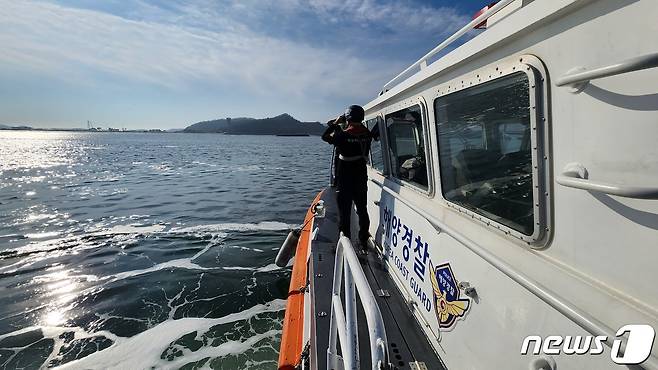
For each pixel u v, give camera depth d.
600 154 1.11
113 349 5.10
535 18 1.30
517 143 1.56
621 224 1.07
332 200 6.95
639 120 0.98
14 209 13.99
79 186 20.09
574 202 1.24
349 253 1.84
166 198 16.27
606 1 1.06
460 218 2.17
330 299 3.11
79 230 10.94
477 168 1.94
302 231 5.89
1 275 7.58
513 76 1.52
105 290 6.87
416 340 2.59
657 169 0.94
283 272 7.67
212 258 8.48
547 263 1.38
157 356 4.92
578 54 1.17
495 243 1.76
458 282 2.10
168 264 8.12
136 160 40.25
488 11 1.71
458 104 2.07
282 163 37.31
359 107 3.86
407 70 3.01
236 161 39.56
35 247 9.29
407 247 3.06
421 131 2.75
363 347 2.65
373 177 4.60
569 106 1.22
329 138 3.96
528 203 1.51
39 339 5.37
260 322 5.75
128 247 9.31
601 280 1.15
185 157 45.62
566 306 1.21
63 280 7.32
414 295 2.86
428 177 2.60
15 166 31.62
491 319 1.75
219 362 4.77
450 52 2.03
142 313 6.06
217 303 6.38
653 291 0.99
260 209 13.91
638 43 0.98
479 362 1.83
